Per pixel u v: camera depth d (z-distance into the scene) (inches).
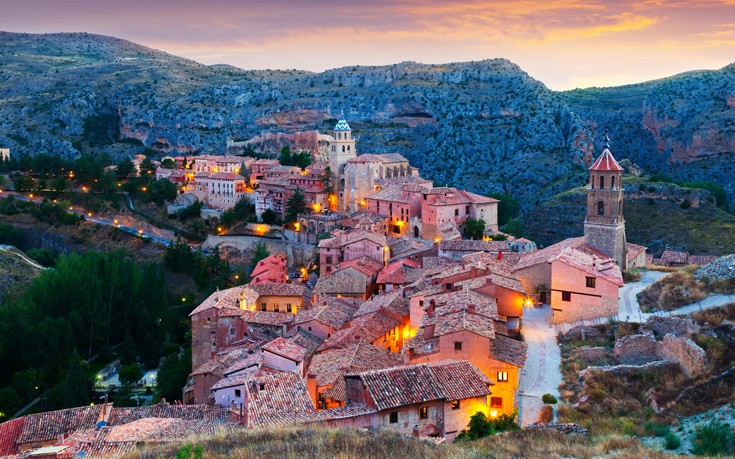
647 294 3489.2
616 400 2481.5
